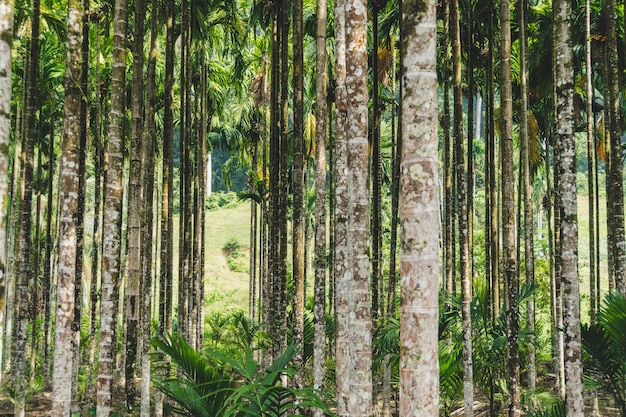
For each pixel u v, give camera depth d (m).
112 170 5.43
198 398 4.84
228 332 12.02
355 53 4.40
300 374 7.42
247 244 39.81
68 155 5.15
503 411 9.44
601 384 6.62
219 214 46.47
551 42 10.36
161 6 10.14
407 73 2.66
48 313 13.49
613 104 8.19
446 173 9.86
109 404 5.38
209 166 49.25
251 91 17.12
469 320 7.25
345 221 5.16
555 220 11.59
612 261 9.73
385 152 17.86
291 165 16.97
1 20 3.39
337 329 5.03
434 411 2.51
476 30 10.40
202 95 12.10
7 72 3.41
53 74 11.02
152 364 8.34
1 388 12.34
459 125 7.37
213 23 11.06
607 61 9.55
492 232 9.45
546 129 11.35
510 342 6.88
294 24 7.68
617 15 9.82
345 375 4.96
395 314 9.91
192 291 11.87
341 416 4.89
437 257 2.60
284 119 8.73
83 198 9.16
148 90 8.30
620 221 7.99
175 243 35.94
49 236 12.93
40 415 11.20
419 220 2.58
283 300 8.49
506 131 6.88
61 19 9.96
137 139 6.65
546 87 11.26
